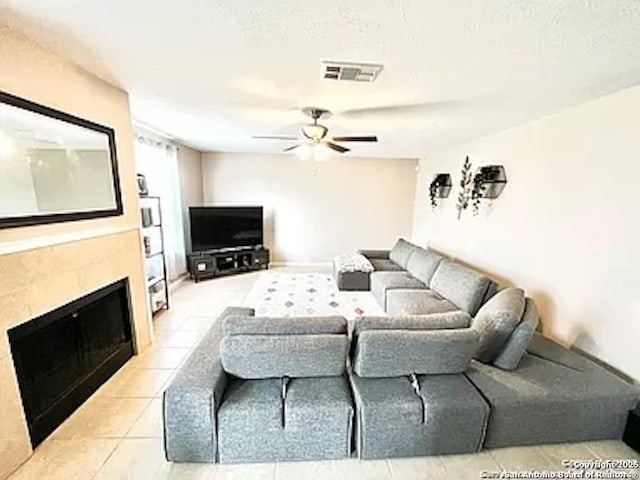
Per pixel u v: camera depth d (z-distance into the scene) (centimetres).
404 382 200
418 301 354
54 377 209
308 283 545
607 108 240
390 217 677
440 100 268
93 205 241
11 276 176
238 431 180
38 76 189
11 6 142
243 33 164
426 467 186
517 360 216
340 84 236
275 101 284
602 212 244
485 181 376
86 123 229
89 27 162
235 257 596
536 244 314
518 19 143
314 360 189
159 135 455
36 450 192
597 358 247
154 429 210
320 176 650
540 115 303
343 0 133
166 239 497
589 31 152
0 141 169
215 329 251
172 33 166
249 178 638
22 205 182
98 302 252
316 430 183
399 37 164
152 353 306
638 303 218
